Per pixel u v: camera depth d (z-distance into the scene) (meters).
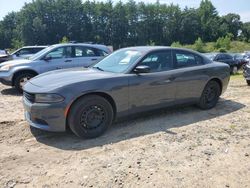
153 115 6.55
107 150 4.73
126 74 5.60
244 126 5.89
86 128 5.15
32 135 5.39
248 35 120.69
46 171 4.10
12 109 7.36
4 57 18.81
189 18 111.00
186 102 6.57
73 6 102.38
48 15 99.44
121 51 6.45
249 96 8.78
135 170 4.09
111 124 5.69
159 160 4.39
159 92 5.99
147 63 5.92
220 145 4.95
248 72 11.41
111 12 106.00
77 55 10.54
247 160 4.42
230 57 21.75
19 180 3.88
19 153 4.67
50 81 5.27
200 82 6.70
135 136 5.31
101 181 3.83
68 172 4.06
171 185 3.73
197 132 5.53
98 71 5.84
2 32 98.56
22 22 95.19
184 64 6.53
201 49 76.12
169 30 110.31
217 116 6.56
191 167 4.19
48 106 4.88
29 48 18.47
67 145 4.95
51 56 10.15
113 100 5.39
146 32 108.94
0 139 5.23
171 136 5.32
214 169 4.14
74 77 5.35
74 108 5.00
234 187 3.71
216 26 112.88
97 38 104.56
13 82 9.82
